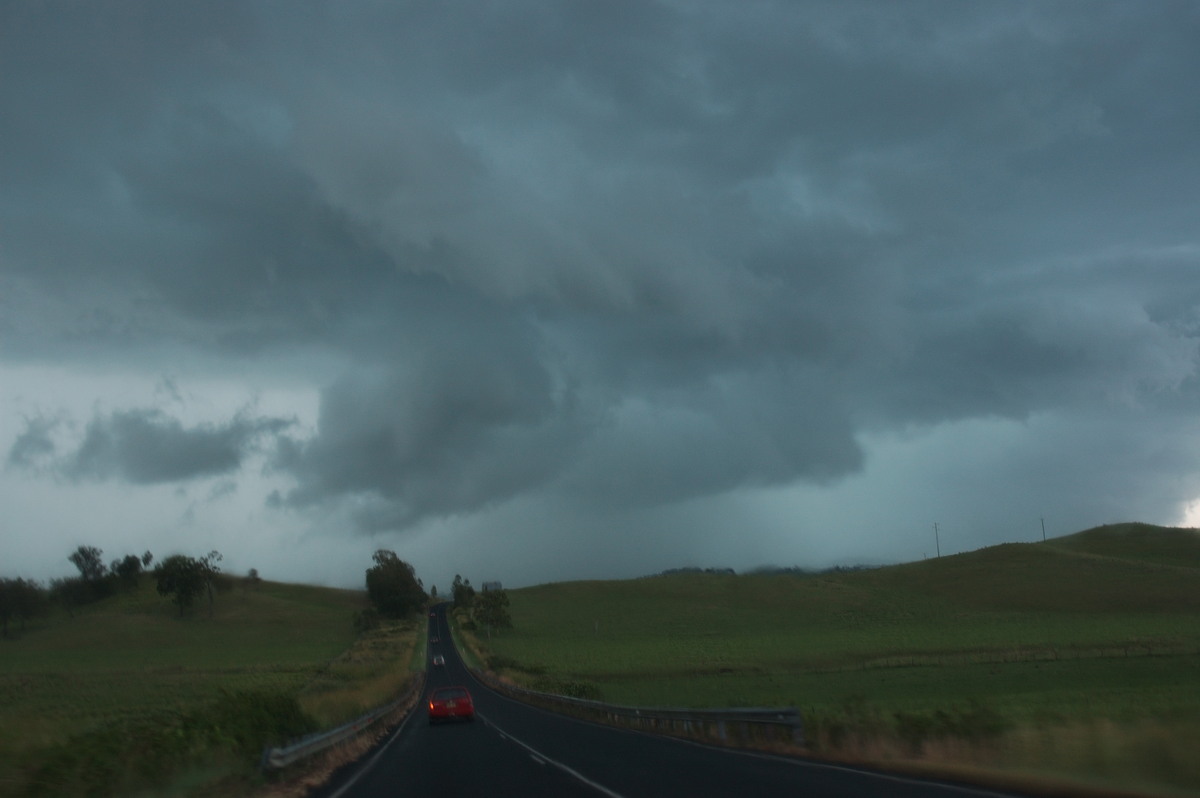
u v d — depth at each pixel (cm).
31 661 10662
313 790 1614
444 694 3516
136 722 1939
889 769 1495
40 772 1364
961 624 11719
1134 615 11562
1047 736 1484
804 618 13925
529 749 2244
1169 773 1188
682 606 15712
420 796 1450
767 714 2009
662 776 1530
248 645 13288
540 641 12294
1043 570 15238
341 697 3544
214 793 1507
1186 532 17412
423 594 19500
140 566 18912
